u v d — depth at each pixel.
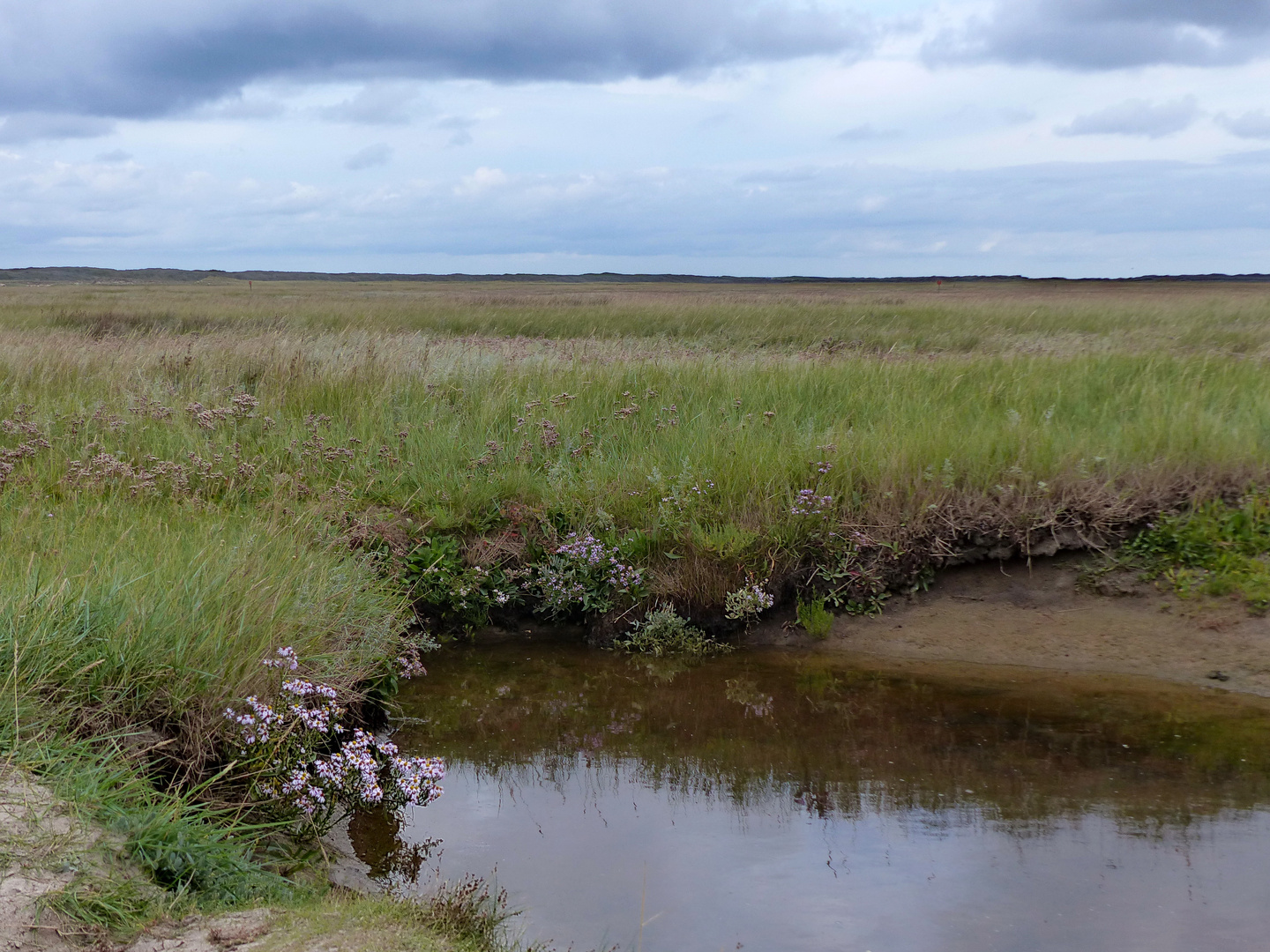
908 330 21.36
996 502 6.68
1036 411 8.47
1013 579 6.50
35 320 23.38
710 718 5.25
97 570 4.62
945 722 5.10
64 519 5.80
